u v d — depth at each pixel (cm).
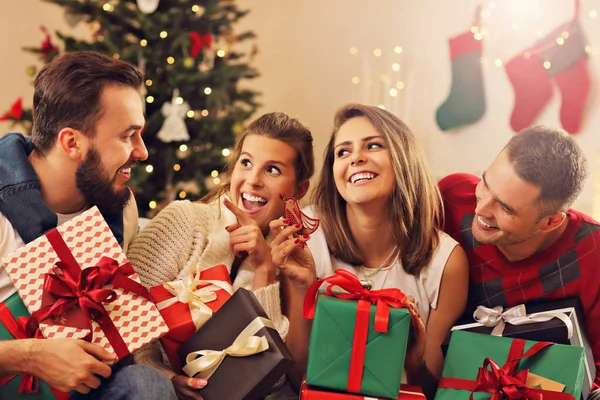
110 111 147
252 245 164
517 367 147
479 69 447
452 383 149
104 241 141
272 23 490
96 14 354
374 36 479
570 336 151
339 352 142
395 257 174
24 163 148
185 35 355
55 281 133
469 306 176
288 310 173
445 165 464
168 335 148
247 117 379
